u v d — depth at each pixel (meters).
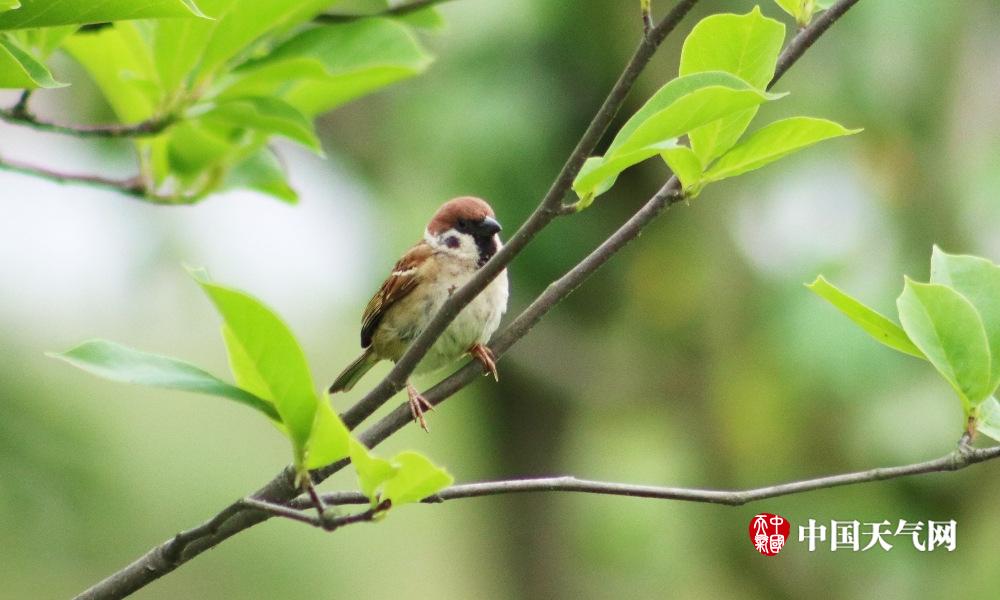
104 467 10.23
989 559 11.11
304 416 3.83
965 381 4.40
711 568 13.07
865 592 11.64
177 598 14.47
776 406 11.55
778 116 10.77
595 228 11.74
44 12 4.06
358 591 15.18
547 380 12.66
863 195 10.80
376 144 11.82
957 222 10.72
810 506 11.45
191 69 5.48
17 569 10.27
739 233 11.52
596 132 4.03
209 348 13.96
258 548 14.95
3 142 11.84
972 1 10.81
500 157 10.60
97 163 11.76
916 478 10.92
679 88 3.96
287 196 6.61
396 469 3.66
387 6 6.48
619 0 10.65
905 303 4.47
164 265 12.41
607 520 13.76
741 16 4.16
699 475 12.57
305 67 5.63
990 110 10.94
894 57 10.66
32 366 10.55
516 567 13.97
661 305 12.22
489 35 10.59
